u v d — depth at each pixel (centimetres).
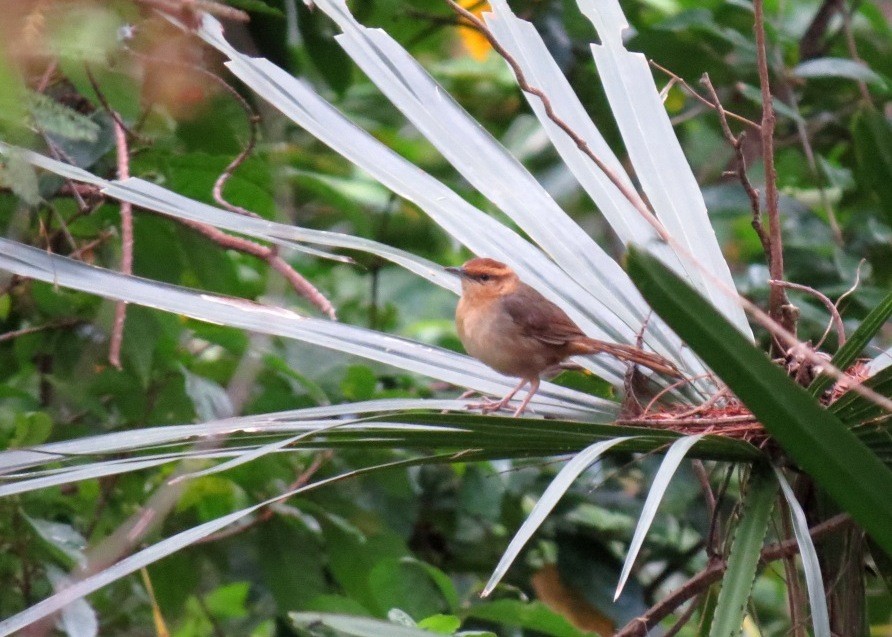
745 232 1598
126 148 968
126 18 517
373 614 1070
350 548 1116
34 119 648
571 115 845
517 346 1002
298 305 1352
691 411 755
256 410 1084
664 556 1279
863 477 505
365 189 1411
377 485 1196
